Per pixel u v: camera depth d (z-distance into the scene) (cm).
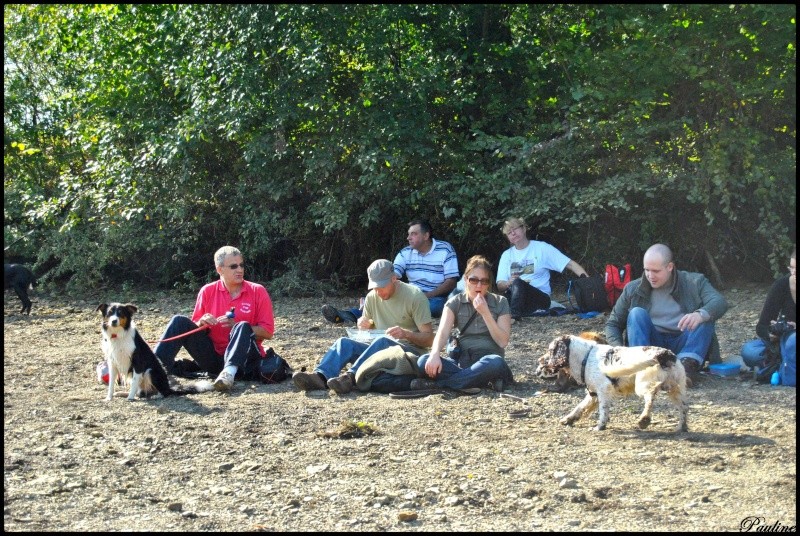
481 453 520
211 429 579
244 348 710
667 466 491
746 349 711
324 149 1243
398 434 564
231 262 740
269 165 1324
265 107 1209
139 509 431
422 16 1293
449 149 1270
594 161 1255
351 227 1402
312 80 1213
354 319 1045
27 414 618
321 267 1439
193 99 1280
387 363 673
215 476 485
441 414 613
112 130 1371
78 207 1402
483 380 674
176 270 1490
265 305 748
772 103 1206
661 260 694
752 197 1213
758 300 1148
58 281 1550
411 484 467
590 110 1218
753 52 1170
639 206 1295
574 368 585
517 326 1009
